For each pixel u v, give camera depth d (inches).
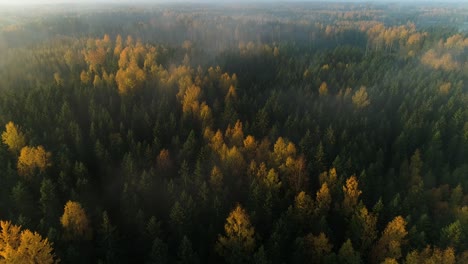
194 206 1991.9
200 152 2556.6
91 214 2011.6
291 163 2314.2
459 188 2149.4
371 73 5118.1
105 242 1774.1
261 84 4699.8
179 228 1875.0
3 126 2810.0
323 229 1903.3
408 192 2250.2
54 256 1567.4
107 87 3735.2
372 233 1876.2
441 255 1739.7
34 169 2219.5
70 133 2746.1
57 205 1961.1
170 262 1761.8
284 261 1827.0
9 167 2175.2
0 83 4101.9
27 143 2551.7
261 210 2048.5
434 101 3848.4
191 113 3316.9
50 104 3245.6
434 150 2792.8
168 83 3959.2
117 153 2618.1
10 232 1662.2
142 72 4062.5
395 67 5556.1
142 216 1881.2
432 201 2206.0
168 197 2130.9
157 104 3503.9
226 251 1819.6
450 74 4921.3
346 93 4045.3
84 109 3351.4
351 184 2046.0
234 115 3230.8
